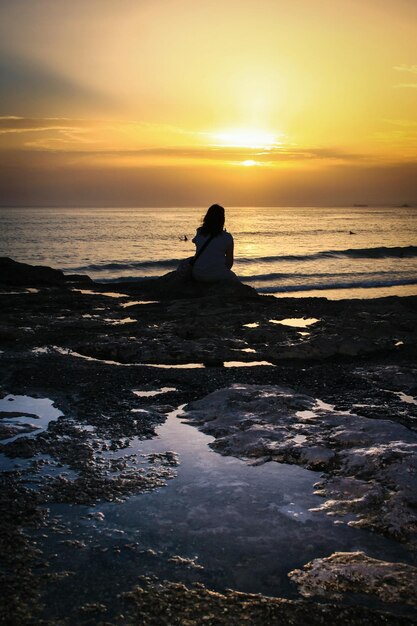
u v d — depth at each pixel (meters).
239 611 1.67
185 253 43.41
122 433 3.05
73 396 3.68
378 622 1.63
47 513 2.23
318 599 1.73
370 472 2.56
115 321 6.25
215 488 2.46
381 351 5.05
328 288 20.91
